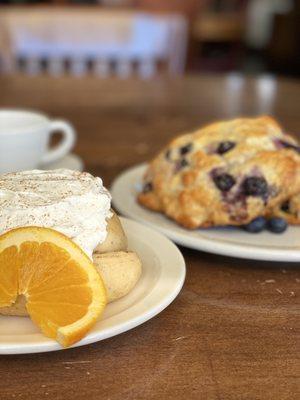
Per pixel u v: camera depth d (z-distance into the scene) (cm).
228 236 34
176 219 35
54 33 82
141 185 40
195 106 66
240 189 34
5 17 80
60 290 23
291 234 34
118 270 25
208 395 21
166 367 22
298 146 38
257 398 20
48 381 21
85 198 26
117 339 24
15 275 23
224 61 148
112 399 20
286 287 29
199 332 25
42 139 44
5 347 21
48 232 23
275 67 193
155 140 55
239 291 29
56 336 22
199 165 36
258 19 272
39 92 70
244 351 23
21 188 26
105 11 83
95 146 53
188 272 30
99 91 72
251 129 38
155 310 24
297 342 24
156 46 85
